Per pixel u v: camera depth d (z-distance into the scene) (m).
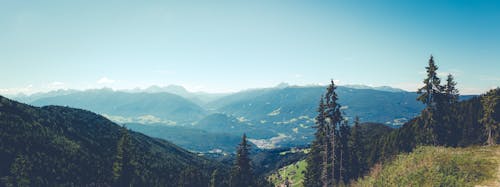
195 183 127.19
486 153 37.25
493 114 70.62
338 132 59.66
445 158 38.12
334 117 57.97
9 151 82.19
